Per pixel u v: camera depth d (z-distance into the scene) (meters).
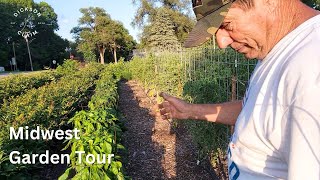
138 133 7.62
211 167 4.97
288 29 0.99
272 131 0.90
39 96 8.30
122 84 21.69
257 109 0.97
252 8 1.00
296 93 0.80
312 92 0.76
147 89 14.96
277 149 0.91
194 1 1.16
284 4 0.98
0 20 66.75
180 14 40.72
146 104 12.04
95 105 6.44
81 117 4.28
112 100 7.69
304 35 0.90
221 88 4.22
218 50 4.73
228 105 1.75
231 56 4.39
